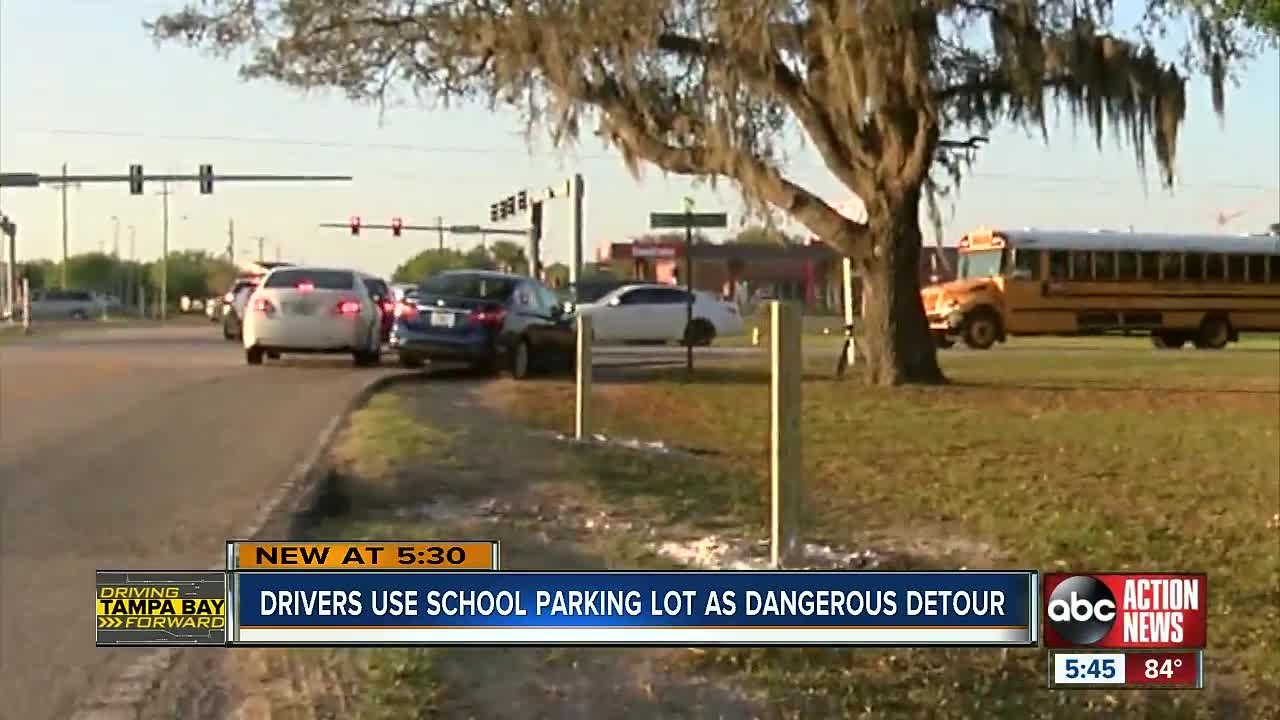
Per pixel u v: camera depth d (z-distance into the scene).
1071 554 27.61
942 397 60.12
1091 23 59.25
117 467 35.19
